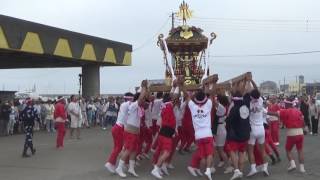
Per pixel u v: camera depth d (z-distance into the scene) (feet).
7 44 78.74
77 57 97.81
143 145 50.31
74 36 96.53
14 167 46.73
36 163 49.29
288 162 48.91
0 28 77.20
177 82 43.83
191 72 60.44
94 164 48.32
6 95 110.73
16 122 90.38
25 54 89.40
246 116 39.14
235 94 39.50
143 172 43.68
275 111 62.34
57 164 48.47
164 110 40.52
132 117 40.93
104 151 59.26
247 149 40.73
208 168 38.47
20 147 65.10
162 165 42.04
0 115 86.28
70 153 57.41
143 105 42.73
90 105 108.78
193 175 41.14
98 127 107.96
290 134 42.60
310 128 88.74
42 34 87.25
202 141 38.81
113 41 111.34
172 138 42.47
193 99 39.29
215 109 41.83
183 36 59.88
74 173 43.06
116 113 104.22
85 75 117.50
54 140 74.79
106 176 41.47
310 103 87.76
